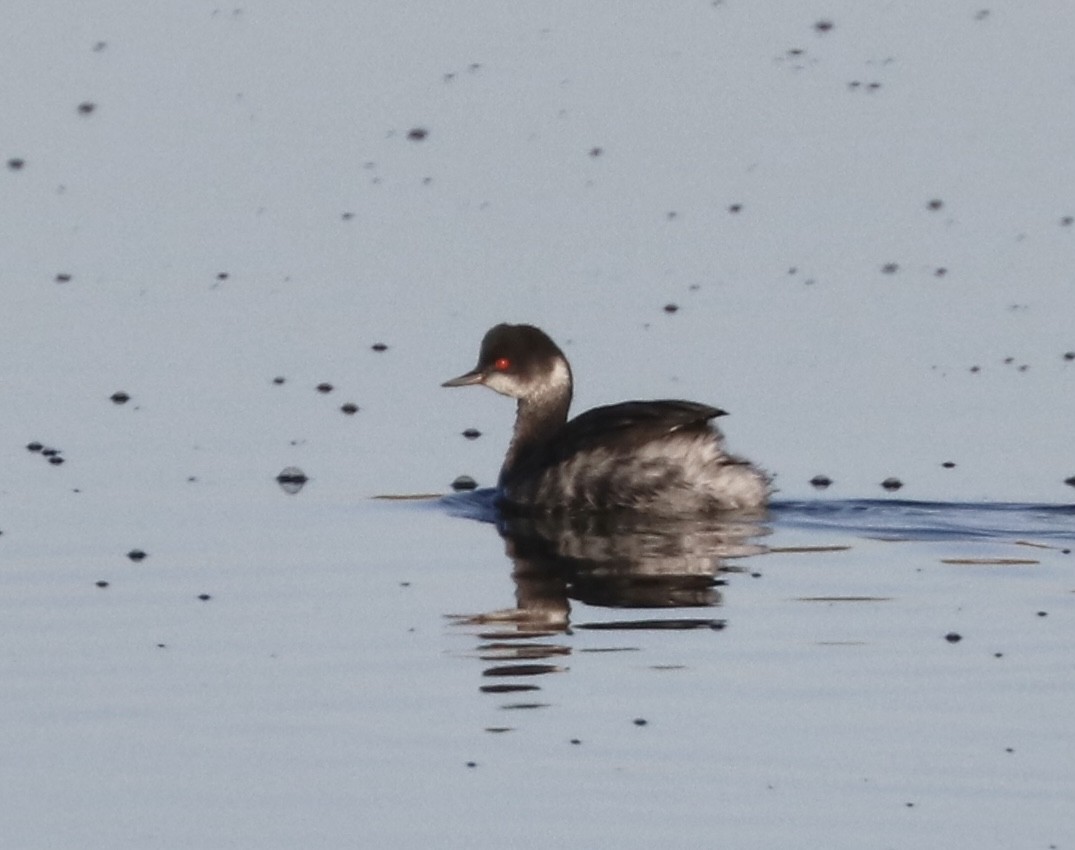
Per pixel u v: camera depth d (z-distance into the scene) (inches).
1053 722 469.1
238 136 1098.1
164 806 432.1
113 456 700.0
